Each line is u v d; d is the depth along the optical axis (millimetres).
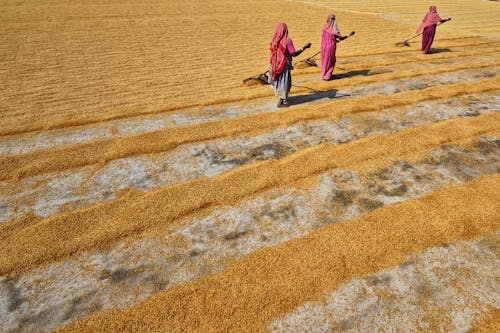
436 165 4523
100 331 2490
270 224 3525
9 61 8250
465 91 7031
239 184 4066
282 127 5469
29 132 5160
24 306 2676
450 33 13641
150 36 11297
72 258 3102
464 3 23547
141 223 3469
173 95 6668
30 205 3732
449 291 2812
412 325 2553
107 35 11094
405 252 3145
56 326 2529
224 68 8461
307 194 3953
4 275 2928
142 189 4020
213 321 2553
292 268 2980
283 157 4668
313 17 15977
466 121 5707
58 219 3480
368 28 14047
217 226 3496
